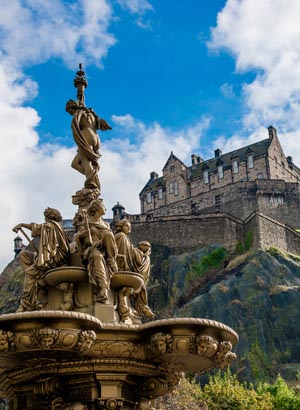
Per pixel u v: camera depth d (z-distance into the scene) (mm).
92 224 8961
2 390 9164
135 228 77500
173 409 28469
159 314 70438
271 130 98812
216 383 35375
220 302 64688
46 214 9094
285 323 61438
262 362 58406
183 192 99562
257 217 73625
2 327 7250
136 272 9086
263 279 66438
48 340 7148
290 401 37250
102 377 7855
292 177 100438
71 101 10195
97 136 10125
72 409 7664
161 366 8219
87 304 8523
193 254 74500
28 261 9117
